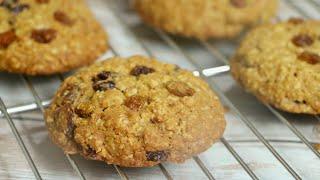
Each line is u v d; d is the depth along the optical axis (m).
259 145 0.24
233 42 0.31
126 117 0.22
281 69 0.25
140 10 0.31
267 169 0.23
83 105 0.22
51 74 0.28
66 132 0.22
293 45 0.27
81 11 0.29
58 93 0.24
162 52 0.30
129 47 0.30
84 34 0.28
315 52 0.26
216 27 0.30
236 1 0.30
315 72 0.25
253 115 0.26
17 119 0.25
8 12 0.27
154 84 0.23
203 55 0.30
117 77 0.24
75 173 0.23
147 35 0.32
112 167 0.23
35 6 0.28
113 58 0.26
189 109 0.22
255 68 0.26
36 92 0.27
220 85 0.28
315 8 0.34
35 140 0.24
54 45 0.27
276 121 0.26
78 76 0.24
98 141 0.21
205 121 0.22
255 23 0.30
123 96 0.23
